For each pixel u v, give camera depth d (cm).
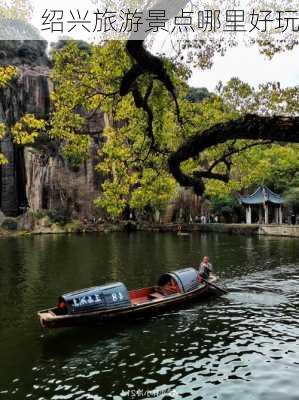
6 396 1195
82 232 6688
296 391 1183
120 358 1436
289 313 1911
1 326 1798
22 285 2595
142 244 4750
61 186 7175
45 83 7744
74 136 1315
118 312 1742
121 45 1103
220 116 1323
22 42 8194
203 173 941
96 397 1184
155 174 1449
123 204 1634
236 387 1216
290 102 1170
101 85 1233
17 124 1344
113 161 1575
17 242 5181
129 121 1410
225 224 6197
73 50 1260
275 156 6328
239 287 2436
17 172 7350
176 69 1181
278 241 4847
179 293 2044
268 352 1462
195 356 1441
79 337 1639
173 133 1349
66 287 2533
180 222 7038
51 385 1257
